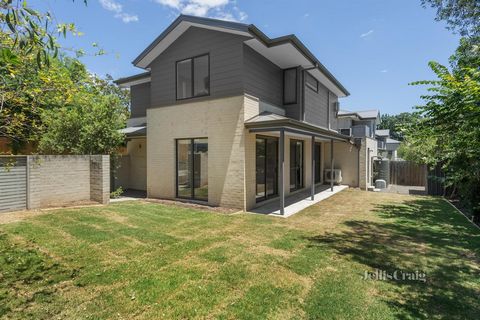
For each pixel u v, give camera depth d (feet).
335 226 20.94
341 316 9.18
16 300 9.93
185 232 18.89
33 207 25.72
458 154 20.92
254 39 26.71
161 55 33.45
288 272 12.58
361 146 46.91
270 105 32.04
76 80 13.41
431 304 9.96
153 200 32.32
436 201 32.50
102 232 18.44
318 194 38.04
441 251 15.43
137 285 11.16
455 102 16.15
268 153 32.63
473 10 29.35
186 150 31.76
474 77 14.33
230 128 27.63
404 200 33.27
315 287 11.16
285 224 21.45
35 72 10.60
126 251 15.02
